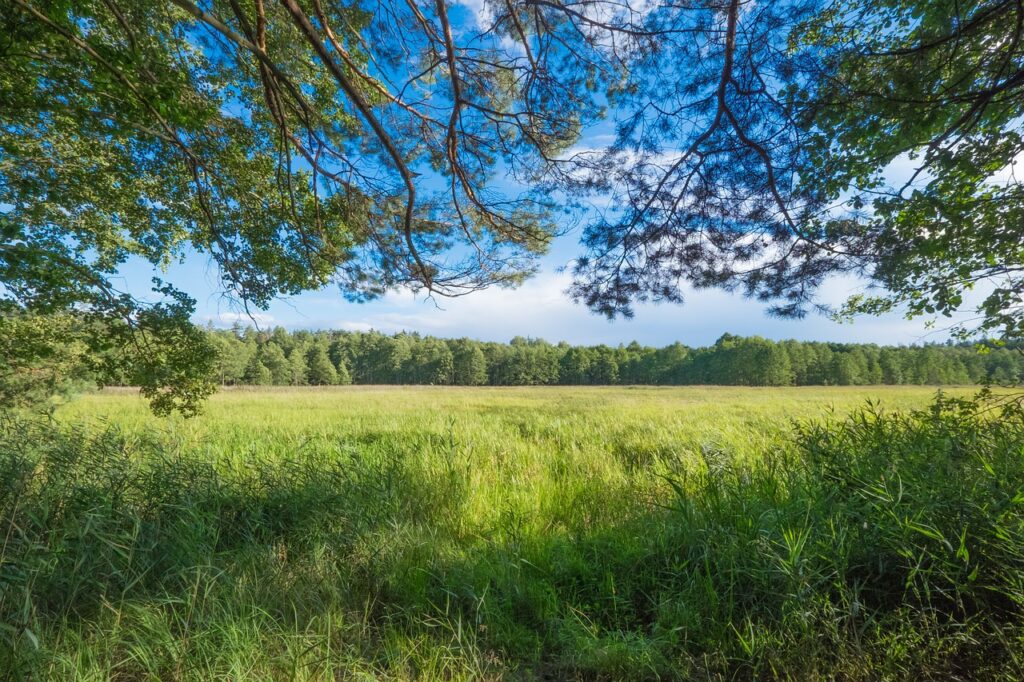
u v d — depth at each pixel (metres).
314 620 2.56
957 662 2.21
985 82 4.04
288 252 6.55
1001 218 4.13
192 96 4.26
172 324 5.54
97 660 2.17
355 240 6.81
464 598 2.93
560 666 2.42
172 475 4.02
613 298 5.57
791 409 15.42
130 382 5.68
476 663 2.30
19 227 4.34
